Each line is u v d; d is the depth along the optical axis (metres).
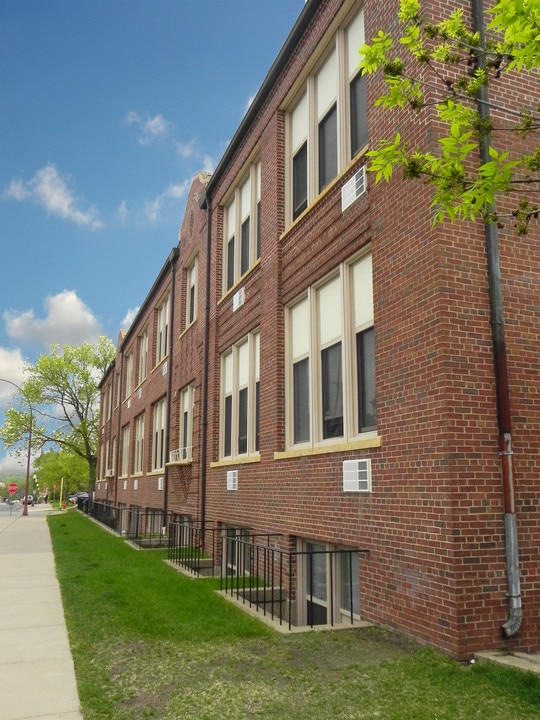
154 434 23.98
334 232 9.21
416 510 6.57
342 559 8.64
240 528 12.16
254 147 13.20
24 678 5.71
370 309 8.38
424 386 6.61
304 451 9.47
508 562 6.02
